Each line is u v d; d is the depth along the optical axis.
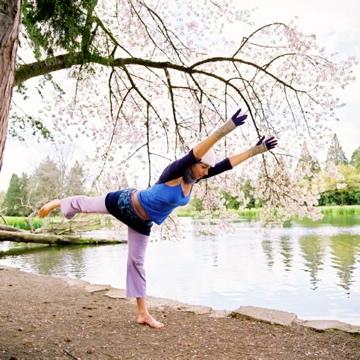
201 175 3.39
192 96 7.88
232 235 20.52
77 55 5.79
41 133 8.02
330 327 4.18
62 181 21.48
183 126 7.84
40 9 5.20
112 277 10.55
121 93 8.17
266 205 7.52
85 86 7.82
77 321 4.35
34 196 23.02
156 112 7.38
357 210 37.88
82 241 19.02
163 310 4.88
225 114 7.53
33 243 19.58
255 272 10.44
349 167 36.84
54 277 7.06
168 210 3.57
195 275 10.15
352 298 7.59
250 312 4.62
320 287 8.59
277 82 7.61
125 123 8.18
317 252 13.86
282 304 7.25
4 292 5.84
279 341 3.78
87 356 3.30
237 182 7.84
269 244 16.52
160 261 12.62
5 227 19.27
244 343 3.71
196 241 18.39
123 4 7.68
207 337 3.87
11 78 2.43
